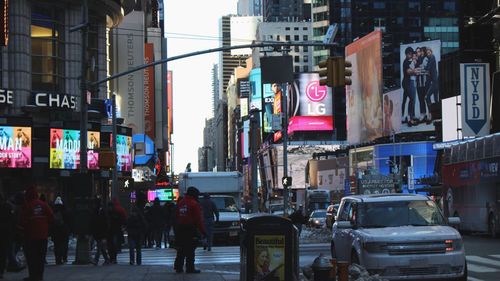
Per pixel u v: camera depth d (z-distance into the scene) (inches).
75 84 1728.6
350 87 4758.9
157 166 3257.9
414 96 4109.3
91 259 828.6
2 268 584.4
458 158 1316.4
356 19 6264.8
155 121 3289.9
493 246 974.4
